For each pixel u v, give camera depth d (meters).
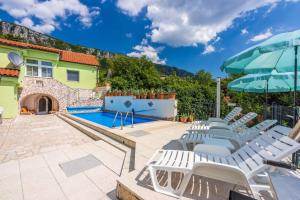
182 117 9.81
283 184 1.83
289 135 2.57
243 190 2.77
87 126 8.94
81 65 19.83
